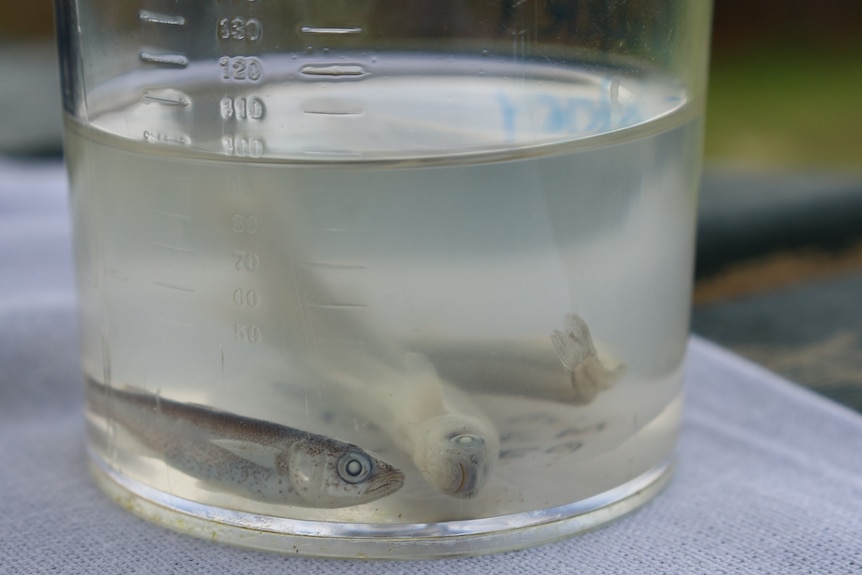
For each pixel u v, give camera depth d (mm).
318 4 167
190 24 166
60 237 244
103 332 176
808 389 208
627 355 172
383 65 174
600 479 174
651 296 174
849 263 245
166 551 171
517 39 169
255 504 170
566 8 168
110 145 169
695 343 215
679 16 174
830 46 656
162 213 167
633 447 176
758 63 645
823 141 524
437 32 168
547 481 170
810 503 178
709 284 240
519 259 164
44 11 548
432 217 161
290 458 167
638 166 169
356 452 166
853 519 175
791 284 240
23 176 284
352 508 168
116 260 172
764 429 196
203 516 172
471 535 169
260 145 166
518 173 162
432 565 168
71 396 204
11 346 204
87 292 178
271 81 167
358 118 173
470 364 165
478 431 166
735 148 523
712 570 168
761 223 261
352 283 163
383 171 160
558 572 167
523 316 165
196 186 164
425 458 166
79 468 187
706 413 199
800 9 681
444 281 163
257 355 166
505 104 172
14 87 403
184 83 167
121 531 174
